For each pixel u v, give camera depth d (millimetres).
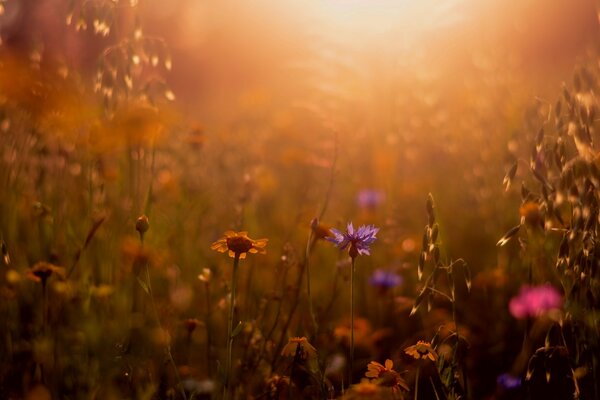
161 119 2371
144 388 2189
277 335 2562
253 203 3781
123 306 2578
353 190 4379
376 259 3432
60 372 2307
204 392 2256
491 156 3867
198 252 3230
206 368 2436
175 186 3582
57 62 2838
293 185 4824
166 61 2441
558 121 2006
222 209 3902
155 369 2309
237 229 3080
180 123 3838
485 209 3889
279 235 3707
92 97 2877
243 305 2674
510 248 3338
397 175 4402
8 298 2533
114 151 2930
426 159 4770
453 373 1860
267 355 2348
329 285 3326
